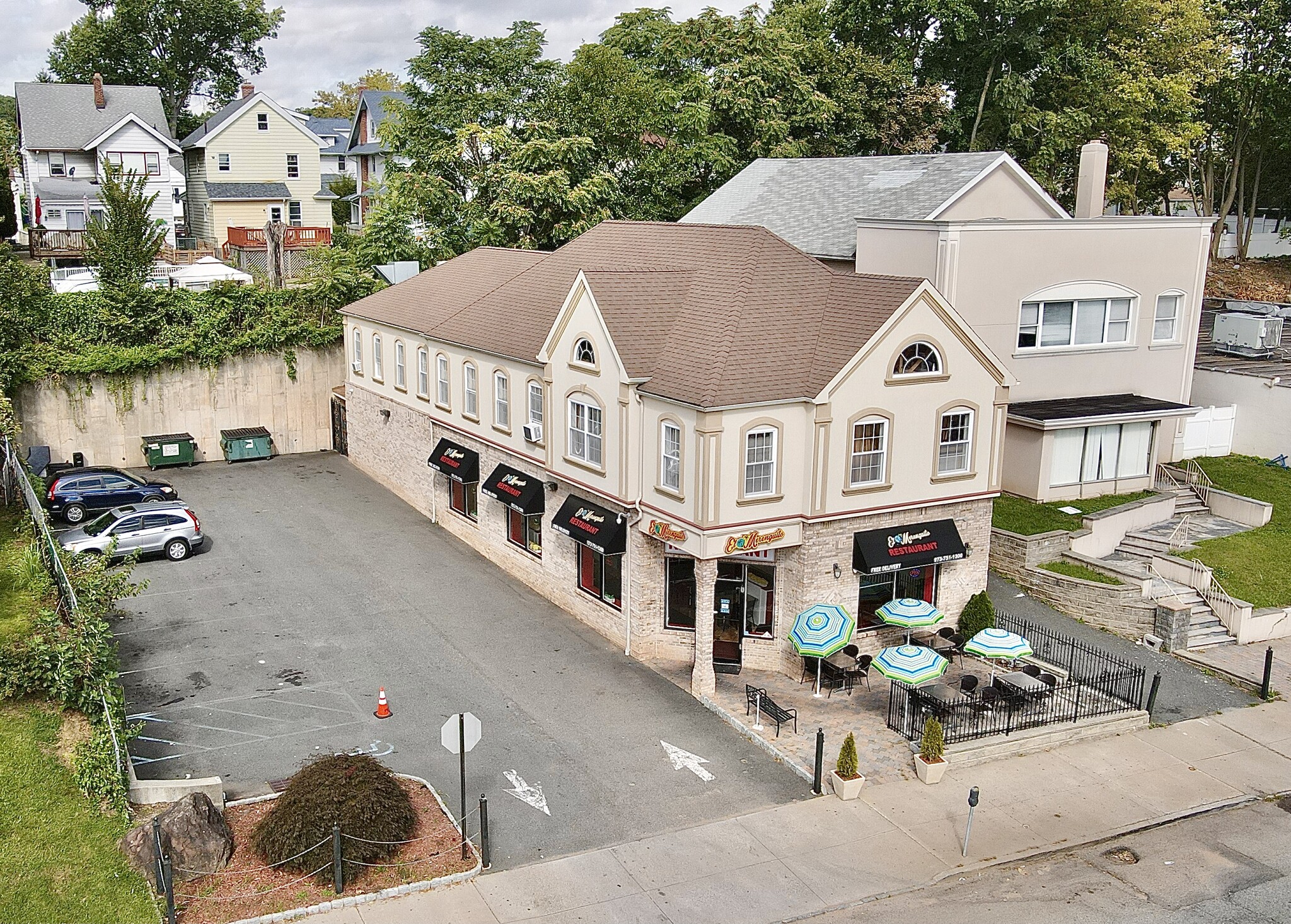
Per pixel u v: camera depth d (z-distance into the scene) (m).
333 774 20.02
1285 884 20.19
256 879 19.00
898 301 26.98
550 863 20.14
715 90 57.56
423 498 41.50
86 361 45.38
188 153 81.00
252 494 43.75
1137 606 30.28
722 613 28.78
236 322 49.00
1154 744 25.44
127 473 45.31
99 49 90.06
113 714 21.55
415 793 22.14
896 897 19.52
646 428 27.52
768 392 26.03
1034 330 36.78
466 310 38.91
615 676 28.14
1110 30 58.84
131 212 48.66
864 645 29.03
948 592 30.03
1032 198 37.66
